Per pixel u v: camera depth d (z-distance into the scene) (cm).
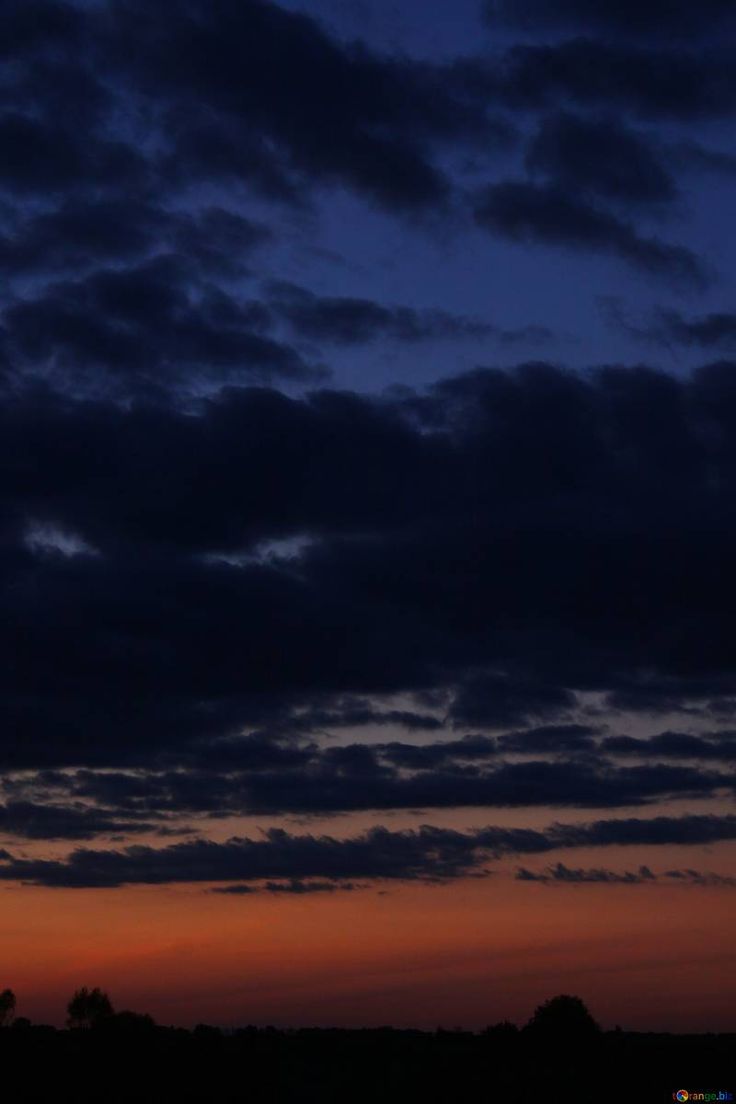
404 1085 9581
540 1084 9444
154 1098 9038
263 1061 10100
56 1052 9781
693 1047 10731
